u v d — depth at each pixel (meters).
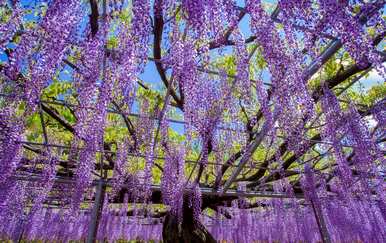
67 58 2.13
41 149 4.19
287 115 2.25
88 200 5.80
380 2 1.46
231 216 7.72
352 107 3.44
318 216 5.75
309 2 1.49
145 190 4.38
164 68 2.48
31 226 7.50
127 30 1.82
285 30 1.71
